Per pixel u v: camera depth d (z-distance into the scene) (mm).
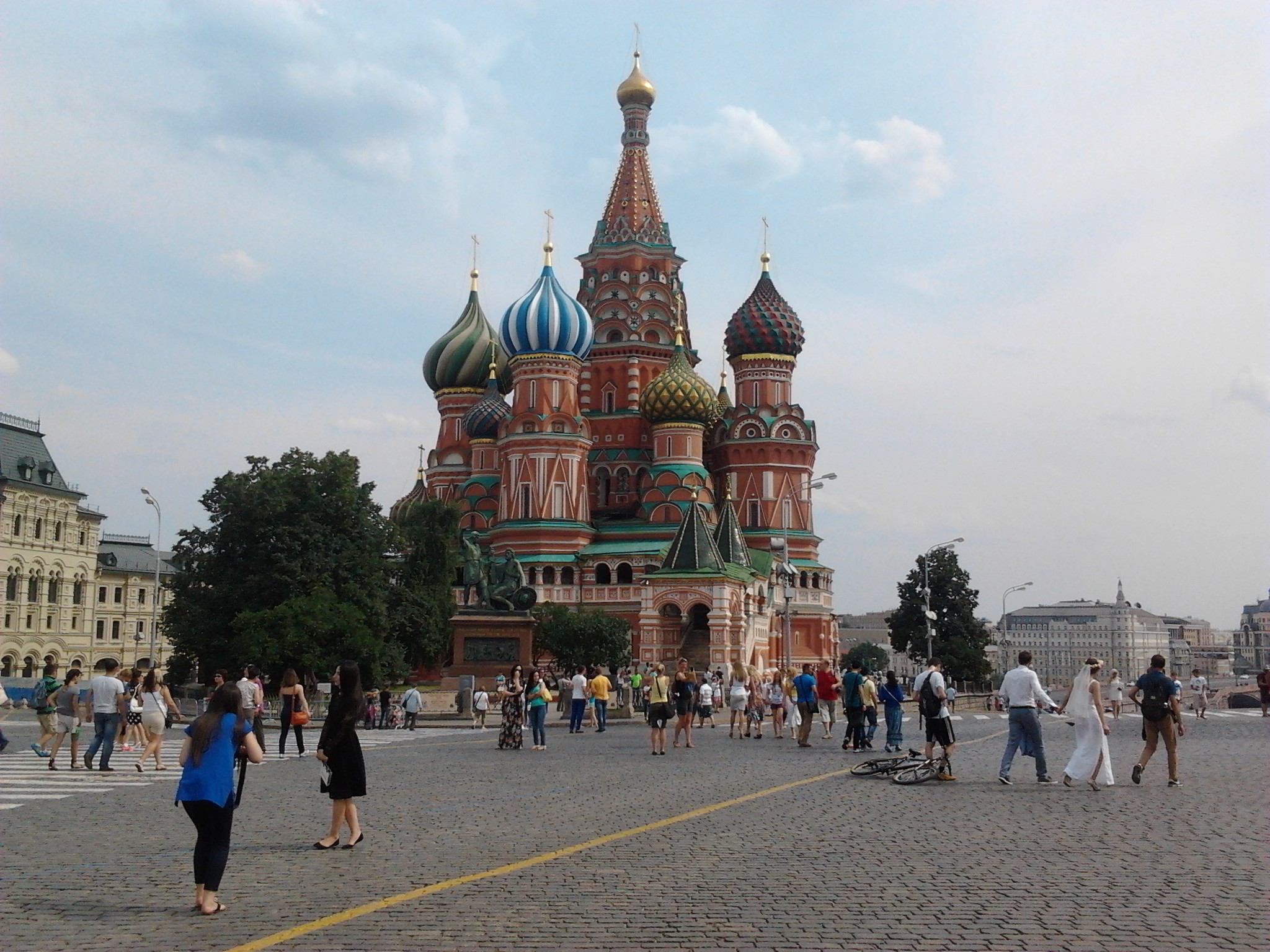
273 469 75188
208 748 14727
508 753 39344
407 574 94062
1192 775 29453
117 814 23656
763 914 14211
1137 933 13242
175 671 77375
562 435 116688
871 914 14195
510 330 118750
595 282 135250
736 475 127750
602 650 95250
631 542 116750
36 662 113938
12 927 13773
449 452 136750
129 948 12820
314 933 13344
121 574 132250
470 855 18312
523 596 77438
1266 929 13406
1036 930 13391
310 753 39844
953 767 32812
